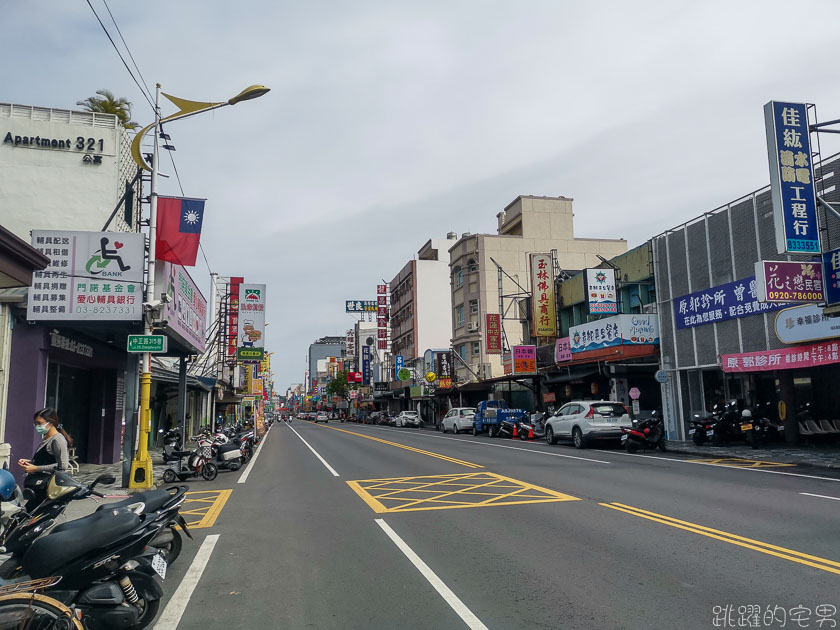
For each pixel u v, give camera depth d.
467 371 48.56
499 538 7.73
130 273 13.58
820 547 6.83
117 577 4.95
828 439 18.92
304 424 72.19
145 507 5.54
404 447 24.11
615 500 10.23
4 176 19.31
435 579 6.07
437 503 10.49
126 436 13.73
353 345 106.25
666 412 23.88
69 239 13.43
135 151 13.55
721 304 20.80
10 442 13.12
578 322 32.66
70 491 5.91
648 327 24.89
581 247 49.78
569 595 5.49
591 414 21.28
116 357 19.53
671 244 23.86
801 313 17.25
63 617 4.33
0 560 7.08
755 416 18.94
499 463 16.77
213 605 5.55
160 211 14.63
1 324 13.24
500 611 5.14
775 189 15.67
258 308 37.34
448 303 66.31
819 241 15.57
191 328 18.77
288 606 5.46
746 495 10.39
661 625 4.74
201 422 39.19
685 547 7.00
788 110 15.80
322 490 12.59
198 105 13.38
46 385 14.93
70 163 19.72
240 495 12.34
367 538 7.98
